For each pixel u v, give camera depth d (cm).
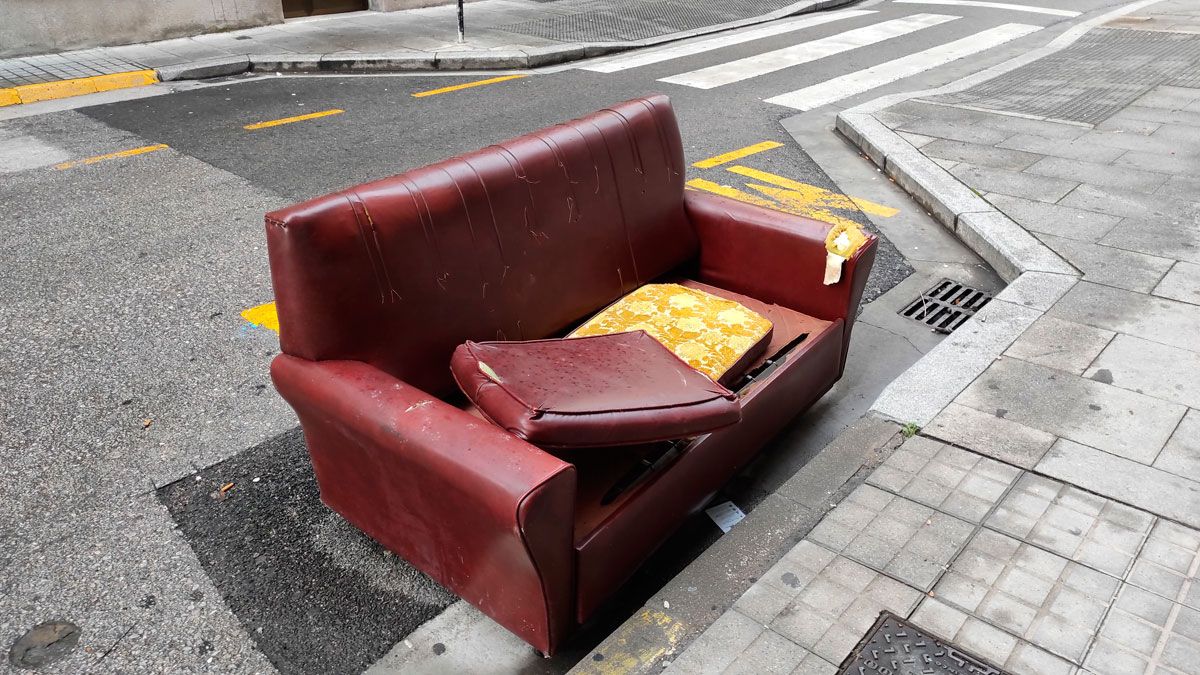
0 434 377
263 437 381
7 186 669
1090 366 393
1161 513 301
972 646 251
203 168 712
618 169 358
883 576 277
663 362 292
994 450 337
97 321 475
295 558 311
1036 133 739
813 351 353
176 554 312
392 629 281
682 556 317
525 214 319
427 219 285
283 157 740
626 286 373
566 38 1213
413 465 242
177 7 1139
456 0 1449
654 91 966
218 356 443
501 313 315
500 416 244
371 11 1383
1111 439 342
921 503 309
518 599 249
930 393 377
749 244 384
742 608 266
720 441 306
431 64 1080
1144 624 257
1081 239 529
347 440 267
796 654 250
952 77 994
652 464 282
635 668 254
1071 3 1452
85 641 275
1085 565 279
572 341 299
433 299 290
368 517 290
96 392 411
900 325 473
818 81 995
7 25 1012
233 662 268
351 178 689
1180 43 1077
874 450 346
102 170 707
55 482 349
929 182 634
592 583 259
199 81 1002
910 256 555
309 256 256
